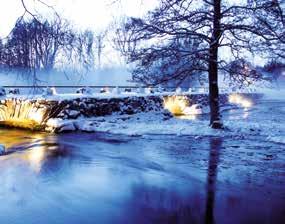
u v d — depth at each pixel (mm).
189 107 37812
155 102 29344
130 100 26375
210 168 11039
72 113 22312
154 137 17719
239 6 16516
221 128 18656
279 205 7609
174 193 8562
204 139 16719
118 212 7383
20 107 23500
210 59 17562
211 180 9656
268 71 18406
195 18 16984
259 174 10219
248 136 17125
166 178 9992
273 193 8438
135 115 25453
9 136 19594
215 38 17203
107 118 23625
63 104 22094
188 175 10250
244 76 17688
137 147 15117
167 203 7852
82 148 15281
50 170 11266
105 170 11141
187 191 8703
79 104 22875
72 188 9219
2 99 24656
